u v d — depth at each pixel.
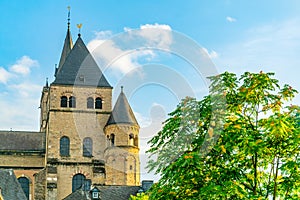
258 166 23.88
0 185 70.44
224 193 20.55
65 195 81.38
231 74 24.02
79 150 82.38
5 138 91.88
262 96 23.75
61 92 83.94
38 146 91.75
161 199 21.98
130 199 41.91
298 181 22.52
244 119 23.45
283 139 22.22
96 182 80.88
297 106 23.75
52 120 83.19
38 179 82.81
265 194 23.72
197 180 21.77
